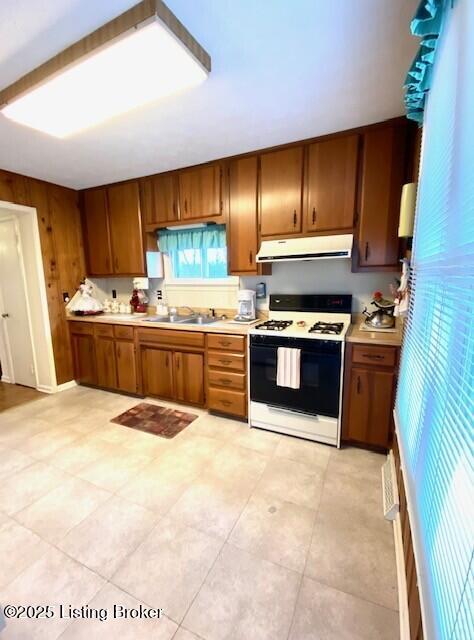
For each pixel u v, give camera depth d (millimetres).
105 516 1662
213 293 3268
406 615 1114
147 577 1334
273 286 2928
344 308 2619
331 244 2275
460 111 790
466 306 681
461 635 526
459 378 687
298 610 1205
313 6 1160
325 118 2016
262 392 2486
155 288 3594
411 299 1569
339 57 1437
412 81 1261
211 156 2621
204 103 1798
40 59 1407
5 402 3180
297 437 2428
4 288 3586
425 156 1354
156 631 1135
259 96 1740
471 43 715
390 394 2082
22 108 1668
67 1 1116
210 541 1511
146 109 1846
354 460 2139
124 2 1122
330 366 2193
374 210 2193
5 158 2590
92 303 3621
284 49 1374
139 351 3129
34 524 1609
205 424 2660
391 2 1138
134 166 2807
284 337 2316
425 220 1266
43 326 3365
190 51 1281
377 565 1386
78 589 1282
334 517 1651
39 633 1127
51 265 3357
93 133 2143
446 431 744
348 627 1147
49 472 2029
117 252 3410
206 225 2967
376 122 2088
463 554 562
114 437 2459
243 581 1318
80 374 3592
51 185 3295
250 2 1134
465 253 708
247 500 1775
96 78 1426
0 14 1165
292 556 1431
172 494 1826
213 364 2695
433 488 815
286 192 2445
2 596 1251
